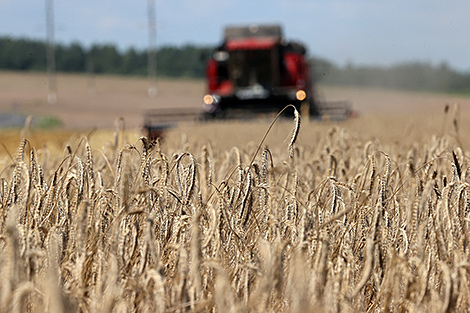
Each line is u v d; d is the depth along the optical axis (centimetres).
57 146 3048
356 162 1812
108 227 1067
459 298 929
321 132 3100
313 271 863
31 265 892
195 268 859
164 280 873
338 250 1045
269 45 5972
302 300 758
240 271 987
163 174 1112
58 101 19925
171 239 1025
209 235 900
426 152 1802
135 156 1752
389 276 930
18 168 1159
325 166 1739
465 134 3306
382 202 1097
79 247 908
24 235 938
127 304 903
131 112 14838
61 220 1077
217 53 6178
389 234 1099
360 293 975
